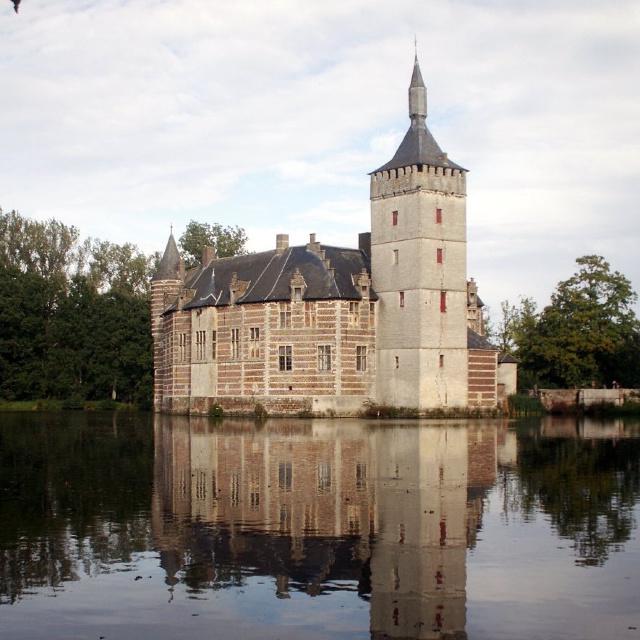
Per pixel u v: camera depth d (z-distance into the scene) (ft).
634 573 66.08
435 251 256.52
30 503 94.27
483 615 57.21
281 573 66.28
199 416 272.31
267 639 53.42
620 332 313.53
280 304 261.03
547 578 64.90
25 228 377.30
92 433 196.95
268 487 104.58
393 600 60.13
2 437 184.96
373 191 266.36
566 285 319.27
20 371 348.79
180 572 66.69
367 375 261.44
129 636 53.98
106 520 84.79
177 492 101.19
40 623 56.13
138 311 360.89
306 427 211.82
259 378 263.49
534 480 110.83
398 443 163.02
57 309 364.99
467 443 163.94
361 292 260.42
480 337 273.75
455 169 259.80
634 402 302.25
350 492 100.48
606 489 103.50
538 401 286.66
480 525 82.23
